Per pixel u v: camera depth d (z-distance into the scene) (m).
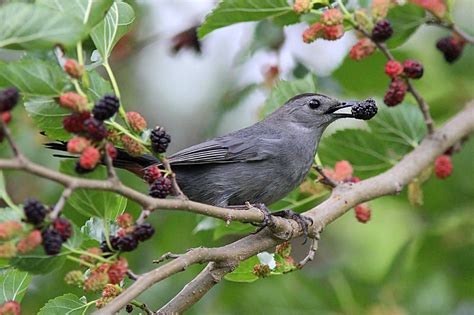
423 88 15.52
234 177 11.93
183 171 11.98
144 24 16.88
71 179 7.10
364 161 12.55
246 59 15.55
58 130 8.89
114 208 8.18
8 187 15.19
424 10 11.15
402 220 17.22
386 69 10.76
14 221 7.03
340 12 10.43
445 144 11.61
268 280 14.03
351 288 13.87
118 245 7.64
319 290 13.83
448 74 15.48
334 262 15.54
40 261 7.54
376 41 10.60
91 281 7.47
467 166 14.45
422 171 11.48
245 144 12.02
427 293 13.94
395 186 11.07
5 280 8.84
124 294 7.58
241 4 10.87
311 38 10.35
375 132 12.43
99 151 7.50
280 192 12.29
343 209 10.57
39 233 6.97
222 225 12.22
